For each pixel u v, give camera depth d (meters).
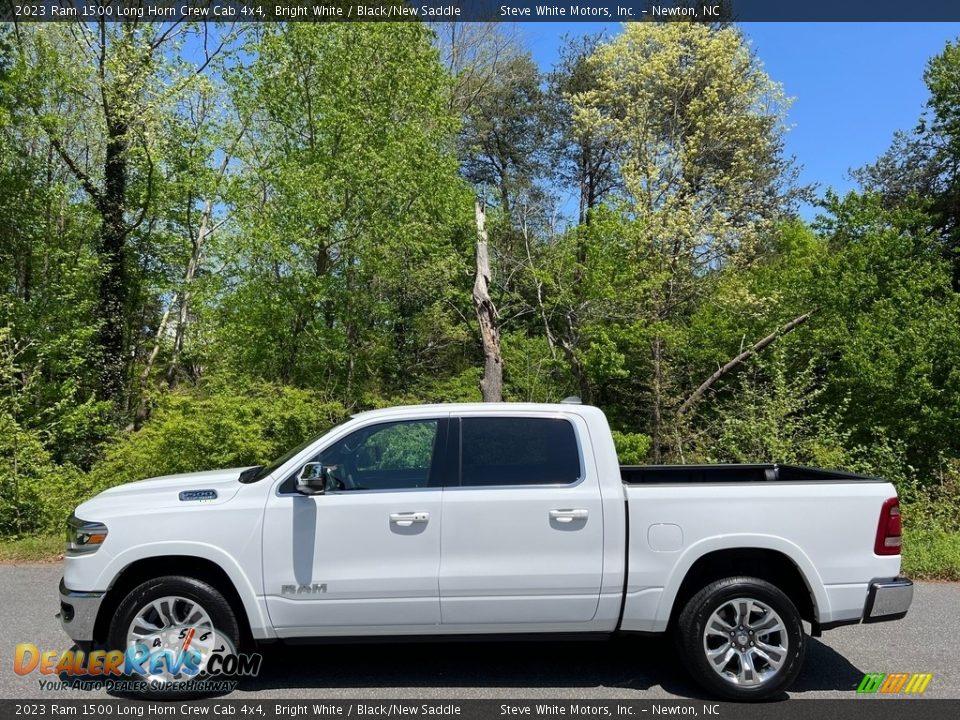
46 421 14.26
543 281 18.52
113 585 4.72
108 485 11.66
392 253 16.31
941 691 4.90
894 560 4.84
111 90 15.98
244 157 17.25
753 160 22.70
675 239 18.30
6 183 16.47
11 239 17.06
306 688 4.89
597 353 16.98
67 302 16.56
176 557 4.82
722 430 15.30
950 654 5.63
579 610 4.73
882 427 14.01
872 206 18.02
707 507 4.79
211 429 11.95
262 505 4.75
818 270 17.16
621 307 17.61
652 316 17.56
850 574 4.78
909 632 6.16
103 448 13.41
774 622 4.73
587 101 22.22
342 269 16.58
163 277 18.91
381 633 4.73
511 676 5.12
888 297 16.91
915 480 12.22
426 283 17.73
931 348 14.62
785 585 5.02
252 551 4.68
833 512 4.82
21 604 6.72
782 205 26.05
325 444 4.95
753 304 18.25
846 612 4.77
